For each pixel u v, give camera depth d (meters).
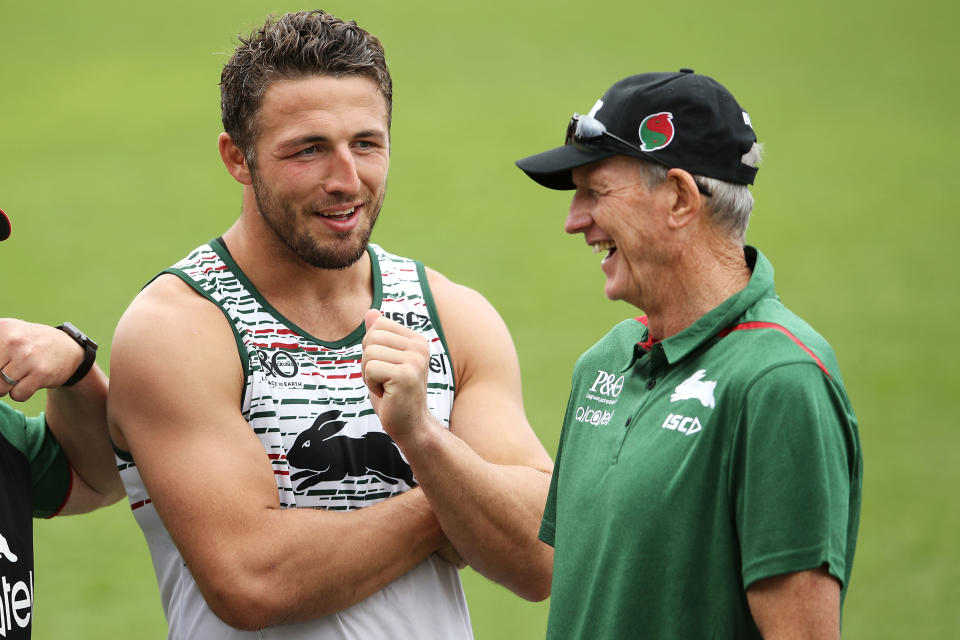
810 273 45.47
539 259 47.25
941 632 21.42
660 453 7.96
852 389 34.28
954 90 74.31
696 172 8.06
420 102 73.00
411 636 9.83
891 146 63.19
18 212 53.22
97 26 93.12
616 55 83.75
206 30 91.62
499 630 21.69
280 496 9.62
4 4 98.31
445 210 53.97
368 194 9.65
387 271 10.59
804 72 78.94
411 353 9.12
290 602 9.23
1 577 9.25
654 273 8.30
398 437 9.16
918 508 26.91
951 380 34.75
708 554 7.75
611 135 8.18
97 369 10.37
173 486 9.27
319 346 9.95
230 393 9.59
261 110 9.44
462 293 10.92
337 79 9.41
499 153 62.38
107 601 22.72
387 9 98.62
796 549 7.27
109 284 43.31
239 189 57.19
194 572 9.26
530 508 9.84
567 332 38.69
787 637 7.30
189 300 9.82
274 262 9.95
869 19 93.56
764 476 7.39
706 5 99.50
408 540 9.61
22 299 41.41
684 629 7.75
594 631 8.12
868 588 23.30
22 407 29.61
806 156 61.88
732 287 8.22
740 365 7.74
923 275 44.91
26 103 73.50
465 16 96.38
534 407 31.50
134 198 55.62
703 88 8.16
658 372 8.42
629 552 7.95
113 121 69.31
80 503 10.91
